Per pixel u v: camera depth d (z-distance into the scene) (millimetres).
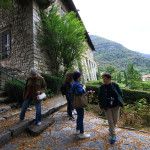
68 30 6551
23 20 6863
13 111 3826
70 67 7648
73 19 6762
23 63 6617
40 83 3037
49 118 3459
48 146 2258
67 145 2285
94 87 5762
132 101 5102
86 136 2527
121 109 4113
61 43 6887
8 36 7777
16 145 2285
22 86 4371
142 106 3930
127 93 5242
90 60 22234
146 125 3432
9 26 7715
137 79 6801
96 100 5363
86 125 3182
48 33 6809
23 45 6730
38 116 2971
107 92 2439
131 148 2195
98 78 28422
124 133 2799
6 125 2865
